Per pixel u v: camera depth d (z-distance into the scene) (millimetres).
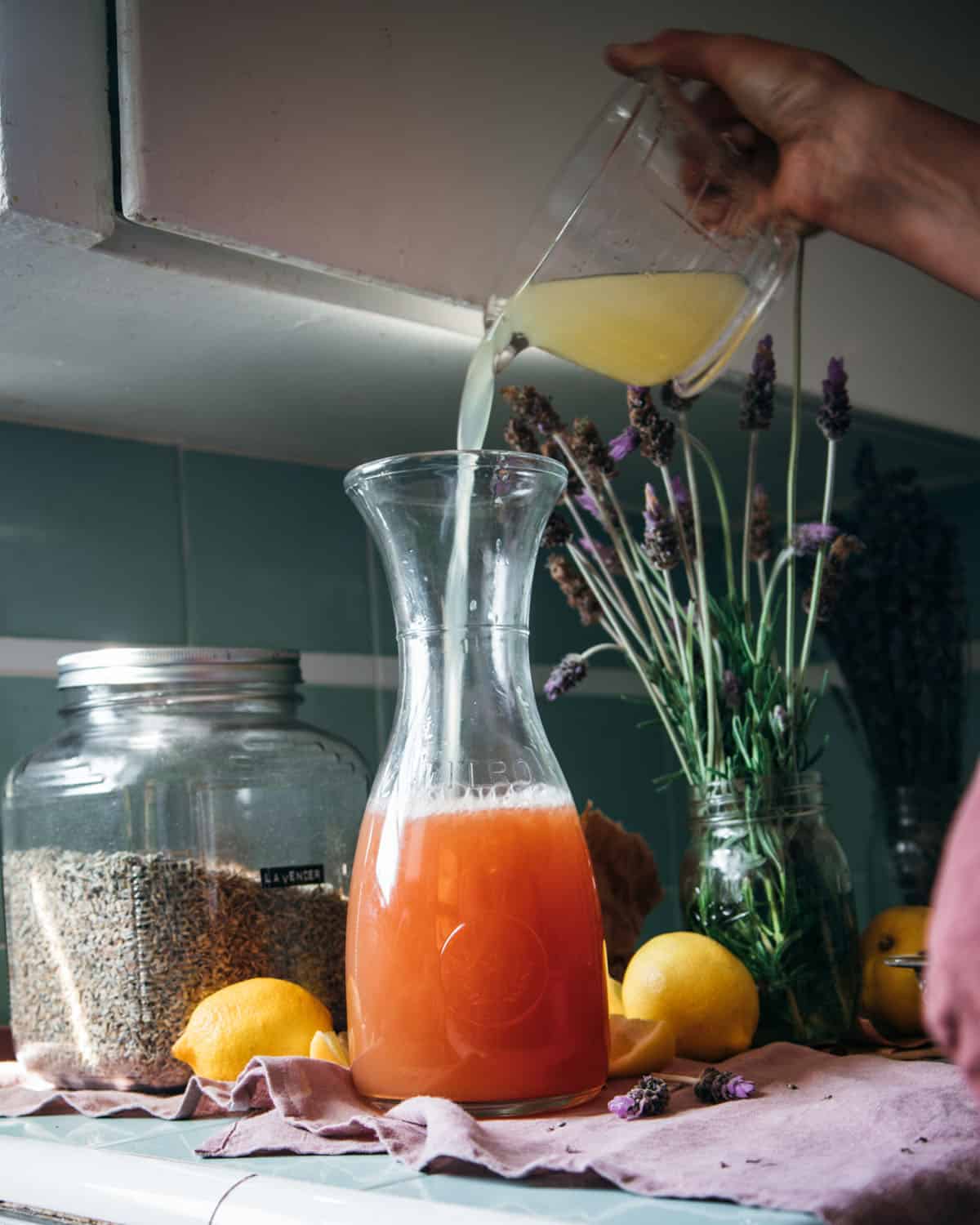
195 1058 775
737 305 806
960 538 1540
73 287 779
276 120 763
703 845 911
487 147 880
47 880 841
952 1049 346
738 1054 837
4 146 672
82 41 707
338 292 822
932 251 772
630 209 758
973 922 331
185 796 840
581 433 921
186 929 824
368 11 816
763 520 969
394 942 683
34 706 1017
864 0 1215
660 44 804
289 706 930
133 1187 602
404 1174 580
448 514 721
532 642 1369
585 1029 694
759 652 934
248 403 1033
